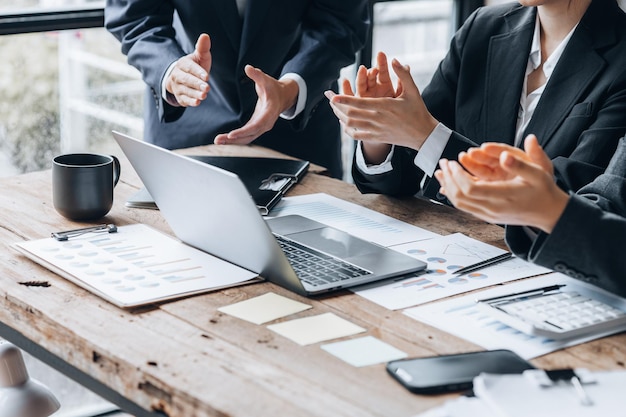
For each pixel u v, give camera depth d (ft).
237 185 4.51
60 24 9.16
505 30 6.49
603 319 4.38
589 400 3.57
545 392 3.62
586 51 5.98
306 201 6.33
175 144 8.27
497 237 5.66
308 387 3.83
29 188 6.51
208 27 7.91
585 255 4.43
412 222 5.94
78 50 9.71
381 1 11.41
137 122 10.50
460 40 6.73
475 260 5.25
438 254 5.35
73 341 4.33
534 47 6.30
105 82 10.06
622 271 4.43
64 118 9.89
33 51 9.38
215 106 8.25
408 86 5.70
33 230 5.68
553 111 6.07
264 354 4.12
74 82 9.81
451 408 3.54
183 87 6.92
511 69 6.36
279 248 4.67
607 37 5.95
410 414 3.62
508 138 6.38
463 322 4.46
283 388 3.82
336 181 6.82
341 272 4.95
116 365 4.10
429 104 6.86
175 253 5.29
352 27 8.30
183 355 4.12
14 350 5.57
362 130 5.78
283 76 7.66
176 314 4.53
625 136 5.29
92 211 5.82
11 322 4.77
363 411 3.64
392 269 5.00
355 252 5.25
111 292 4.69
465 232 5.75
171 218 5.40
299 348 4.18
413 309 4.59
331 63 7.88
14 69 9.33
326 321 4.45
